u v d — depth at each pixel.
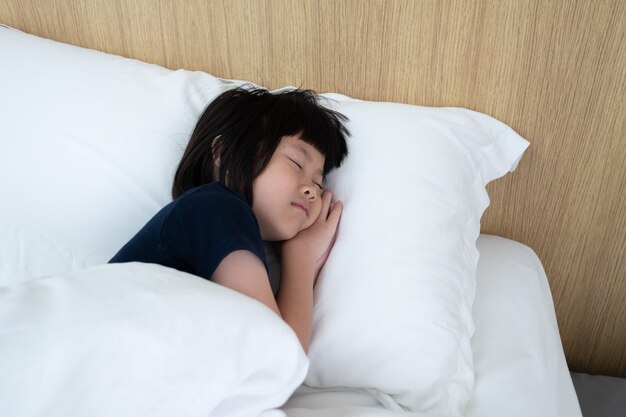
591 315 1.09
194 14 1.00
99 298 0.48
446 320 0.70
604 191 0.96
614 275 1.03
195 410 0.47
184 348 0.46
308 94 0.92
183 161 0.85
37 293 0.50
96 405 0.44
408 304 0.70
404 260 0.73
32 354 0.44
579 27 0.84
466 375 0.69
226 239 0.66
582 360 1.14
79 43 1.10
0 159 0.90
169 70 0.98
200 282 0.52
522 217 1.03
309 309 0.71
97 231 0.88
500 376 0.73
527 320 0.84
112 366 0.45
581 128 0.92
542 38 0.86
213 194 0.72
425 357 0.67
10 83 0.95
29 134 0.90
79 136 0.90
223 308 0.49
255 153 0.80
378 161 0.83
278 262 0.85
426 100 0.97
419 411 0.67
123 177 0.88
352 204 0.81
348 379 0.69
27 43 1.01
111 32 1.06
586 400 1.06
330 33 0.95
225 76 1.05
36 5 1.08
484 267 0.92
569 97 0.90
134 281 0.50
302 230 0.81
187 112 0.92
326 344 0.70
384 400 0.67
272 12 0.96
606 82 0.87
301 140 0.81
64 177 0.88
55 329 0.45
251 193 0.80
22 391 0.43
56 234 0.88
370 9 0.91
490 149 0.92
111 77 0.95
